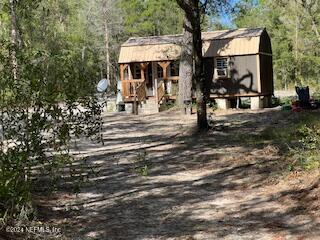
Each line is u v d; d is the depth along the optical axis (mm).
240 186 9805
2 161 6574
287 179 9578
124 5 53688
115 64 59656
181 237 7031
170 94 28422
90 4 57844
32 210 7504
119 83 29938
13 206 6945
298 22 38688
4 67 6781
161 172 11688
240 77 26578
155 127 20109
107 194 9711
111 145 16141
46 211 8336
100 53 57531
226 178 10602
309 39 38969
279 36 50781
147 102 27828
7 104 6746
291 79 51875
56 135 7492
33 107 6875
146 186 10320
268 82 27984
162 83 28250
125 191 9922
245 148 13602
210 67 27172
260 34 26766
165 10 52281
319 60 40000
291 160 11086
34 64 7070
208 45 27344
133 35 58438
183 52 24828
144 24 52750
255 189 9438
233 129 17344
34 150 6996
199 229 7352
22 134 7410
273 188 9242
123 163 12906
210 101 27219
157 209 8578
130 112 27719
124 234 7238
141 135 18141
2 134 6820
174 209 8539
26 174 7109
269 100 27938
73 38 43500
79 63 7719
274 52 51344
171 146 15180
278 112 21922
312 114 19203
